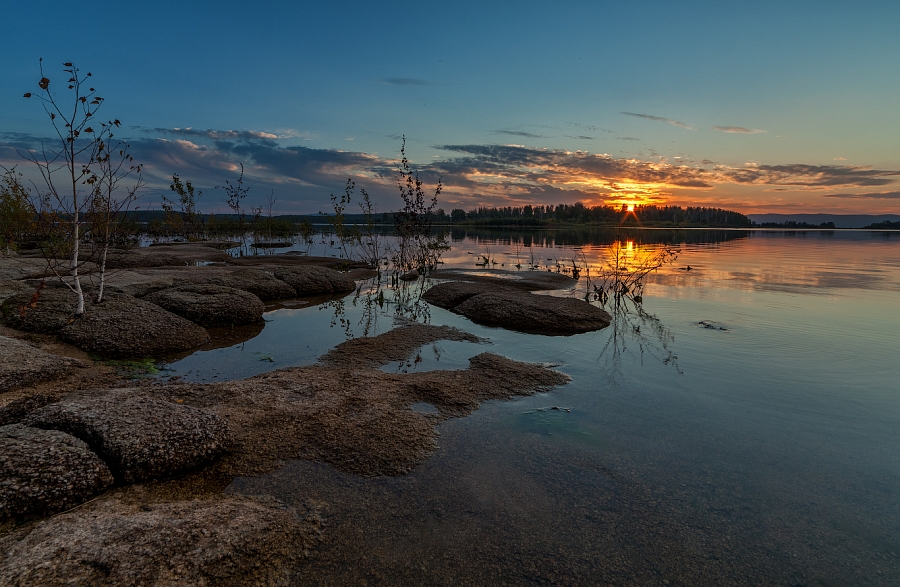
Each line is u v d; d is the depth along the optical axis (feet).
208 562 8.21
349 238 89.25
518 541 9.39
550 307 28.19
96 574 7.63
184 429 11.82
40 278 30.71
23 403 13.53
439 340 23.70
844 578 8.54
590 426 14.32
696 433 13.84
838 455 12.60
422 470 11.85
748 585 8.39
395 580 8.36
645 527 9.83
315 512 10.14
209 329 25.96
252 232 106.22
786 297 33.65
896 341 22.66
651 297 34.47
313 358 21.03
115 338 20.97
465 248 86.58
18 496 9.34
